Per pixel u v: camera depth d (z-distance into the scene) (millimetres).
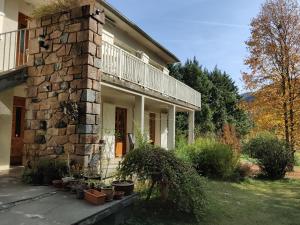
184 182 6254
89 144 6930
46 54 7586
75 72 7141
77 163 6809
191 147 13070
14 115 10086
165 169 6246
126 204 5770
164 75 13984
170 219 6340
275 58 16797
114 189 5879
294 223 6922
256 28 17203
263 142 14422
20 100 10281
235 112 31125
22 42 10523
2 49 9586
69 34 7336
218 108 30062
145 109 17844
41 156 7324
